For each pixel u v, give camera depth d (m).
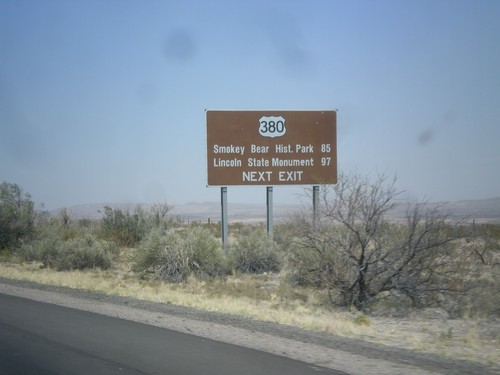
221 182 29.70
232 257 27.28
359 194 16.73
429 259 16.47
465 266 17.66
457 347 11.15
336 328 13.09
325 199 17.19
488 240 20.73
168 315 14.80
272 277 25.31
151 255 25.28
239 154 29.95
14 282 22.41
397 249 16.11
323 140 30.72
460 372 9.04
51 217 44.84
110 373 8.89
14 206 36.34
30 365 9.33
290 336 12.07
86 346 10.77
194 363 9.51
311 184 30.52
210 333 12.32
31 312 14.86
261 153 30.11
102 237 38.84
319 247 17.27
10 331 12.19
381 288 16.47
